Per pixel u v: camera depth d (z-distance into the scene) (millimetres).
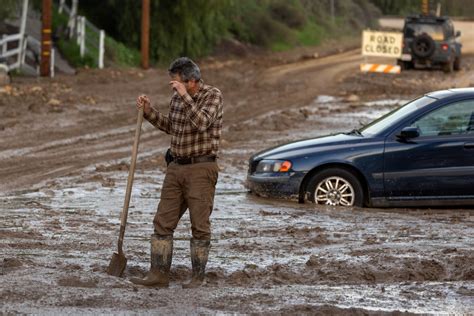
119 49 95188
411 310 14344
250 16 137000
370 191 25250
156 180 29891
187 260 17906
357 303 14750
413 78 78938
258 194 26391
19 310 13727
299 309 14164
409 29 86000
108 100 58281
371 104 58406
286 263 17656
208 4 107875
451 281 16438
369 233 21062
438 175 25125
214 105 15453
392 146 25234
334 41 154250
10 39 72312
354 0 182875
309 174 25641
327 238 20375
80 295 14664
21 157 35156
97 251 18453
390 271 16844
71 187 28203
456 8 192375
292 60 109438
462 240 20125
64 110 51281
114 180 29703
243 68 95875
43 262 17078
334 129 45156
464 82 75625
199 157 15711
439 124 25312
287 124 46812
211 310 14117
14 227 21188
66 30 87562
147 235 20578
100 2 106312
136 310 14000
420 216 23812
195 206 15750
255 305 14461
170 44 106250
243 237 20547
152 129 45219
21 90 58906
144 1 91438
